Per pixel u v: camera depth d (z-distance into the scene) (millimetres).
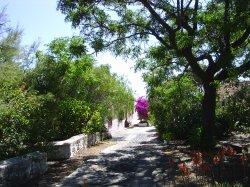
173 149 19469
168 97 25234
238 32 17547
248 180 11367
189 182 11578
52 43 19734
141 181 12367
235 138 22438
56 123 19125
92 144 22875
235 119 24406
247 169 12844
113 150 19906
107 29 17781
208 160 14461
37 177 13086
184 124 24234
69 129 20609
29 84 18938
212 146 18219
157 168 14414
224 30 14750
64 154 16922
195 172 12898
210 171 12648
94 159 16844
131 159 16797
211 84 17125
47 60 19781
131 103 38625
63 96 20750
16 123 14000
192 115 24359
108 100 27688
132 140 26297
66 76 20828
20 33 16438
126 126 47094
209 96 18297
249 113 24453
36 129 15117
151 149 20078
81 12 16750
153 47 19344
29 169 12531
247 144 18828
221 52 16266
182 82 23250
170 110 25141
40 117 16000
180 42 16375
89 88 23938
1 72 15359
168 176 12805
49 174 13617
